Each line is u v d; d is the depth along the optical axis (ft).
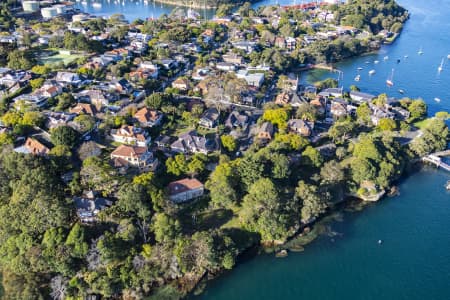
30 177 409.28
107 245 361.51
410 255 425.28
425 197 519.60
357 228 460.55
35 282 355.77
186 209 447.42
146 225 401.49
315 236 446.19
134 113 617.21
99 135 568.41
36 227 371.97
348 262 414.41
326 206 466.70
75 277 360.07
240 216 438.40
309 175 518.37
